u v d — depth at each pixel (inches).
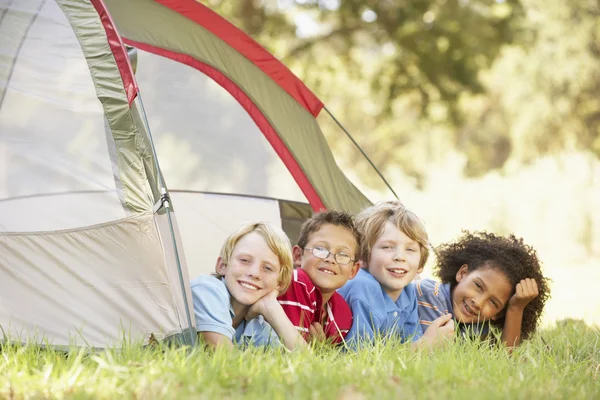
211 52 207.2
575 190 641.6
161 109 207.2
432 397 102.4
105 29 145.3
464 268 165.2
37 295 134.2
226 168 214.8
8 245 135.6
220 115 212.4
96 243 135.0
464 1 450.9
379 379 111.4
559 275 461.4
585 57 645.3
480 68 454.6
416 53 443.8
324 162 214.5
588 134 670.5
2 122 142.8
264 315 137.9
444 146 829.8
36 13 148.6
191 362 114.4
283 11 462.0
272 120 211.9
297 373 111.6
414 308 162.7
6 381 106.2
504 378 119.3
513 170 682.2
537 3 639.1
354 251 150.1
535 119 670.5
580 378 128.0
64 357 124.3
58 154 139.9
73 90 142.3
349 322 151.9
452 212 664.4
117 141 138.7
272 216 218.2
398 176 814.5
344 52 472.7
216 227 212.1
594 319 245.8
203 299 134.4
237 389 104.2
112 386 102.4
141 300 133.1
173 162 210.2
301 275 148.2
